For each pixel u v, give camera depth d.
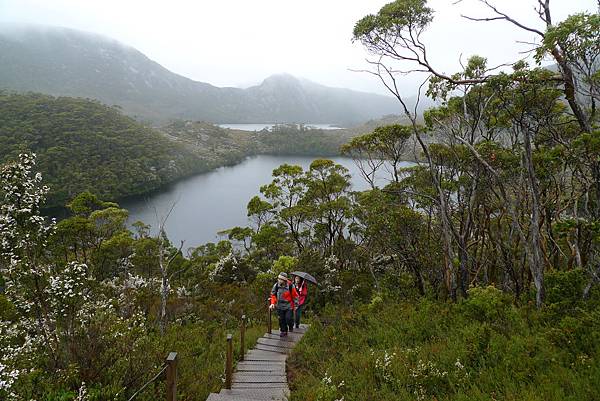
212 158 177.38
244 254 34.03
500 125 11.48
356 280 20.17
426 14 9.39
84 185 93.88
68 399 5.15
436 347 6.34
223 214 90.12
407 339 7.61
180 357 8.16
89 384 5.58
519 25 7.70
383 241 15.86
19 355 6.82
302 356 8.18
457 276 12.17
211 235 73.44
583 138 7.49
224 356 8.99
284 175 32.03
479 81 8.90
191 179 138.00
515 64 8.66
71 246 20.77
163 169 130.00
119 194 102.50
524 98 8.71
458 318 7.62
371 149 19.45
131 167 115.38
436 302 10.57
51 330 7.04
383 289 14.94
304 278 11.51
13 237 7.29
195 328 12.92
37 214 7.73
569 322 5.55
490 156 10.61
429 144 13.71
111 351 6.06
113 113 160.12
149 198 99.62
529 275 11.48
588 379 4.27
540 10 7.70
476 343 5.80
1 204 7.36
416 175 16.05
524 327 6.26
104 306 7.48
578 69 7.49
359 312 10.69
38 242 7.58
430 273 14.40
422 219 14.80
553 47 6.66
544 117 9.60
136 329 6.94
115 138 128.75
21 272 7.08
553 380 4.44
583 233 9.77
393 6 9.38
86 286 7.66
